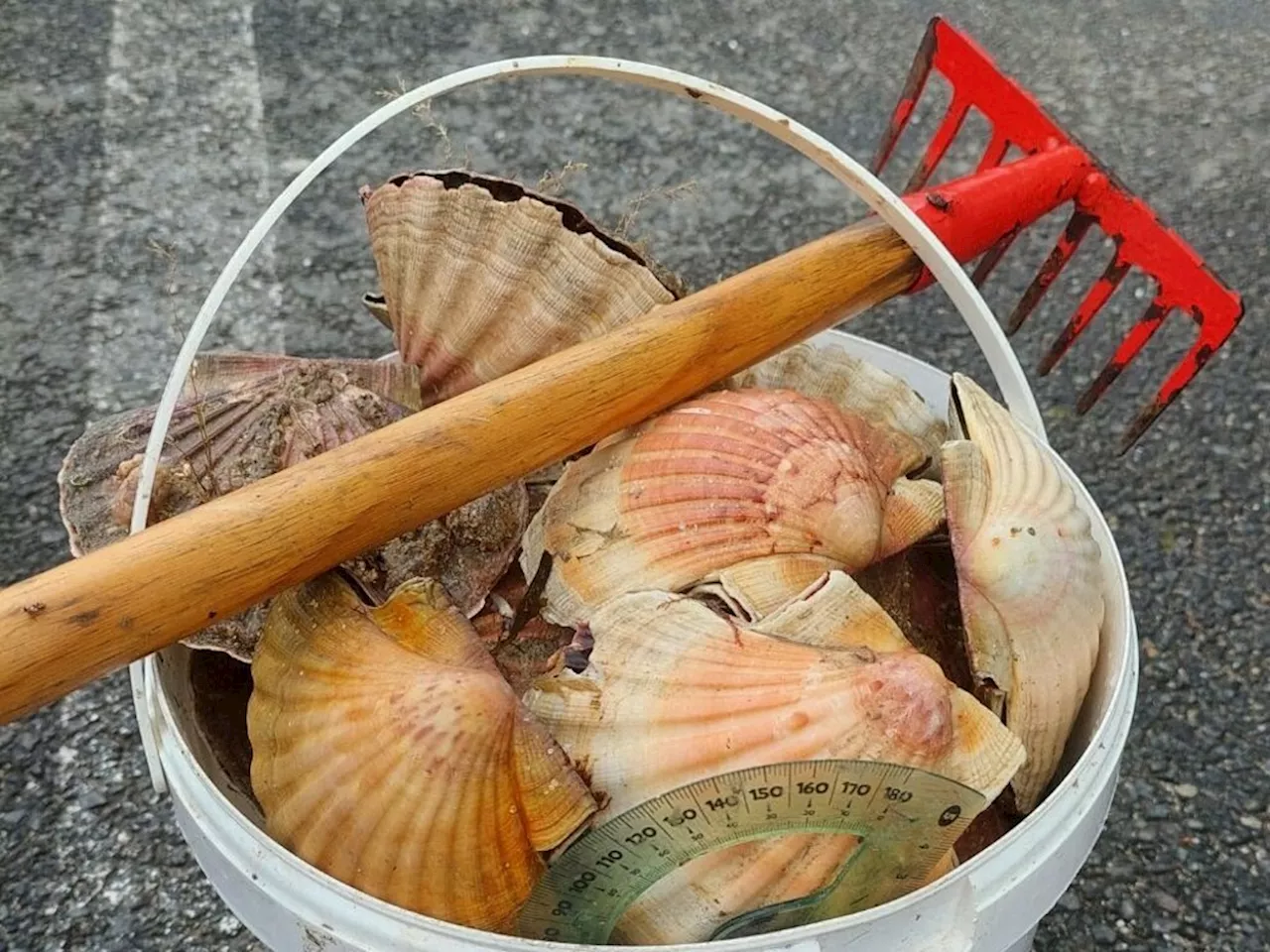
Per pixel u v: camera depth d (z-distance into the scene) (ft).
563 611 1.18
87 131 2.58
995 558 1.15
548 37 2.85
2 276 2.32
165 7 2.85
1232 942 1.64
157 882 1.66
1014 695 1.13
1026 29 2.99
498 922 1.00
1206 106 2.81
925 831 1.01
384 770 0.97
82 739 1.78
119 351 2.22
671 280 1.28
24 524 1.96
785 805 0.97
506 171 2.54
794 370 1.36
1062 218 2.54
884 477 1.25
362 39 2.81
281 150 2.56
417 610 1.04
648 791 1.01
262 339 2.24
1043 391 2.23
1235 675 1.88
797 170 2.61
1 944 1.60
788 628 1.07
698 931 1.03
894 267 1.28
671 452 1.19
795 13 2.98
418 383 1.35
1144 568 2.00
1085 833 1.06
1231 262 2.45
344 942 0.97
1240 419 2.20
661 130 2.67
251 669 1.18
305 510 1.00
